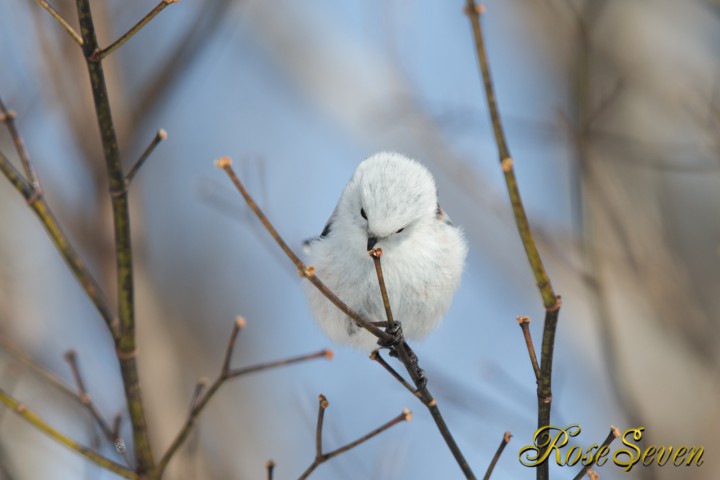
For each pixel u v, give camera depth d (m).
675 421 12.15
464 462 7.22
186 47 12.19
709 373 12.40
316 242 9.61
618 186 13.12
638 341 12.43
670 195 13.81
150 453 6.62
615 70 13.96
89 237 12.40
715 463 11.93
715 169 12.85
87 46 6.05
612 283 12.49
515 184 5.85
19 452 10.20
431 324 9.77
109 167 6.30
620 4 14.17
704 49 14.04
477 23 5.48
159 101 12.35
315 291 9.53
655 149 13.50
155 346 12.40
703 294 13.85
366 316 9.45
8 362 10.59
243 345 15.36
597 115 12.30
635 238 12.75
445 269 9.45
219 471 13.39
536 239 13.34
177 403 12.31
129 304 6.52
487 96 5.64
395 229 8.93
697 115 12.84
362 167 9.57
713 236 13.98
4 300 11.92
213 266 16.00
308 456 14.05
